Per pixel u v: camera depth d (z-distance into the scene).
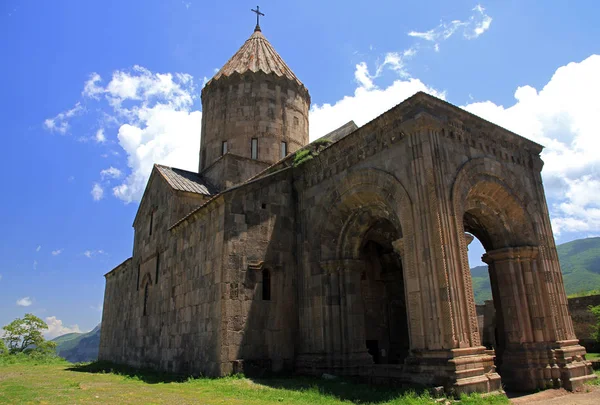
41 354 44.09
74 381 16.58
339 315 16.36
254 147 24.34
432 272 12.27
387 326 21.25
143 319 24.06
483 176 15.03
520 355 14.91
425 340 12.16
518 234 16.41
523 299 15.70
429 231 12.60
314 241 17.45
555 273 16.55
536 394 13.19
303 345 16.84
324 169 17.64
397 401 10.50
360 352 16.05
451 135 14.34
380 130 15.09
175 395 11.81
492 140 16.02
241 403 10.38
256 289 16.77
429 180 12.94
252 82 25.12
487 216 16.38
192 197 22.39
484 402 10.34
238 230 16.97
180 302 19.28
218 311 15.94
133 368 22.98
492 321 26.33
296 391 12.52
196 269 18.27
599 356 20.81
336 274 16.81
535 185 17.27
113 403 10.34
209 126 25.62
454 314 11.73
